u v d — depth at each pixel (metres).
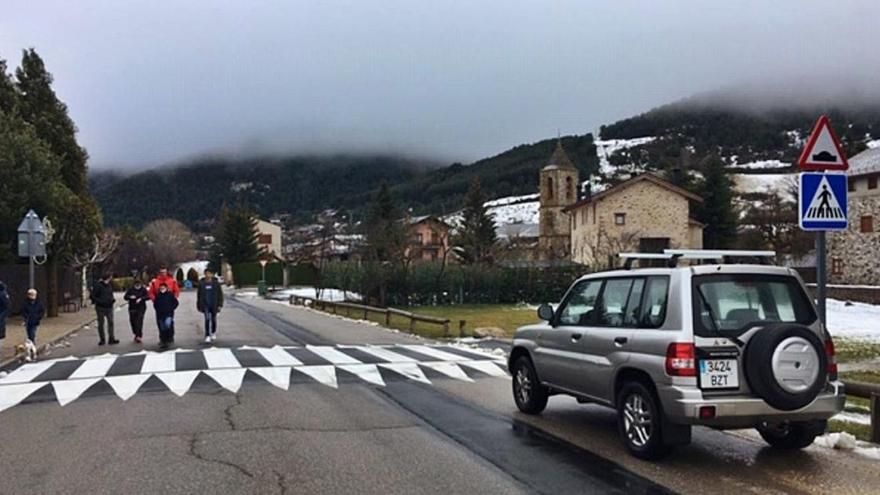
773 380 6.71
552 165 74.00
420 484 6.50
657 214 54.59
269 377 12.98
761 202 71.25
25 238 18.86
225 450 7.71
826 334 7.27
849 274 51.47
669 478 6.66
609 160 153.50
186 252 108.38
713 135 157.00
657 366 7.05
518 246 65.50
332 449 7.76
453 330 24.25
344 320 29.95
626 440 7.57
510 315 32.47
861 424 8.84
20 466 7.15
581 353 8.49
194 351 17.27
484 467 7.06
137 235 82.19
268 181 195.75
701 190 60.97
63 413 9.81
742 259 8.65
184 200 177.75
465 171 171.00
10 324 25.34
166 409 10.01
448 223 80.00
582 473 6.84
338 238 85.44
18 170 28.05
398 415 9.64
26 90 36.66
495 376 13.36
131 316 19.86
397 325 26.70
